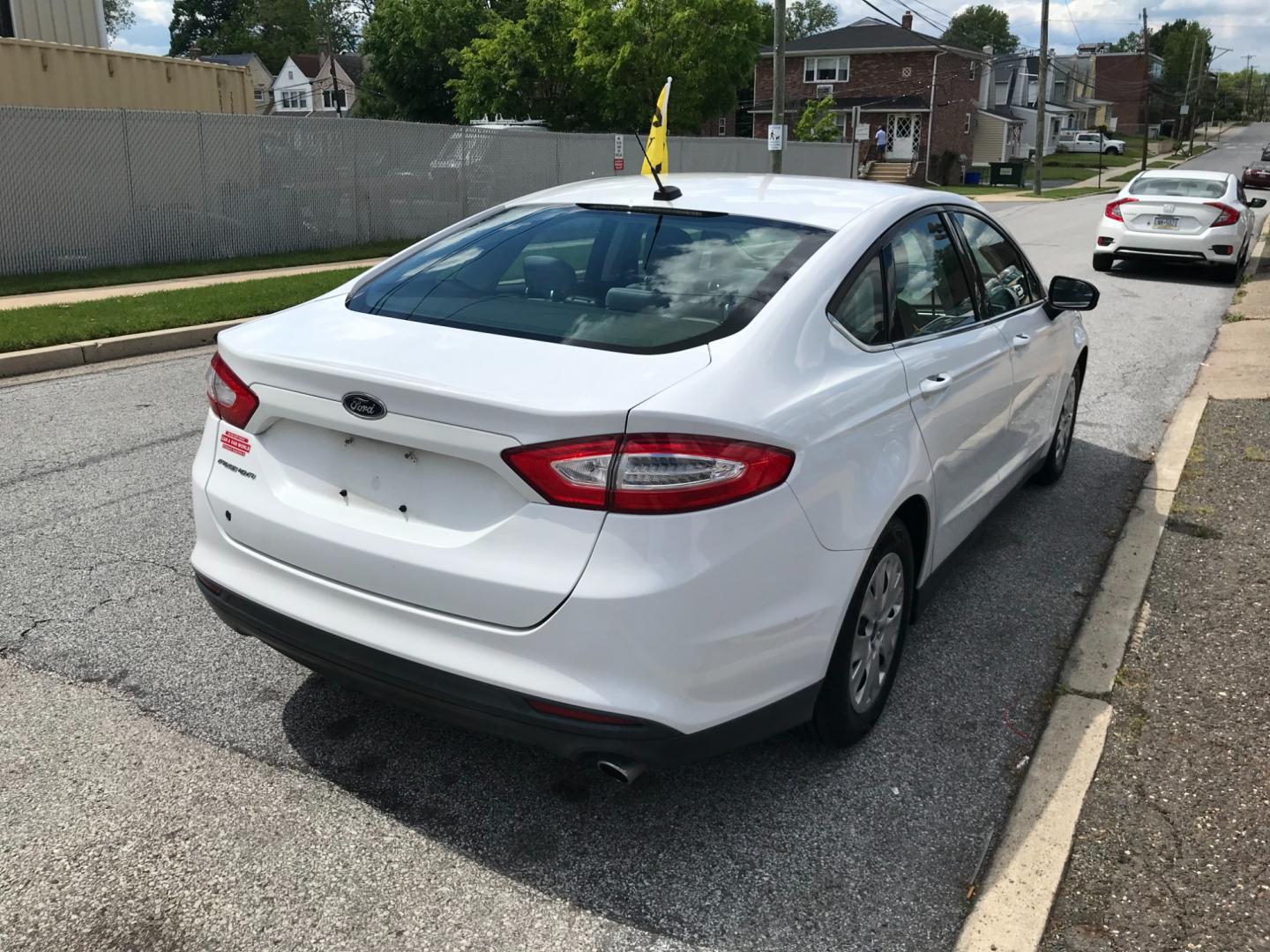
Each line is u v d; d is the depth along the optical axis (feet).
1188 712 11.62
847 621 10.04
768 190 12.51
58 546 15.78
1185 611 14.06
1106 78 358.23
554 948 8.29
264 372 9.55
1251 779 10.39
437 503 8.76
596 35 102.83
